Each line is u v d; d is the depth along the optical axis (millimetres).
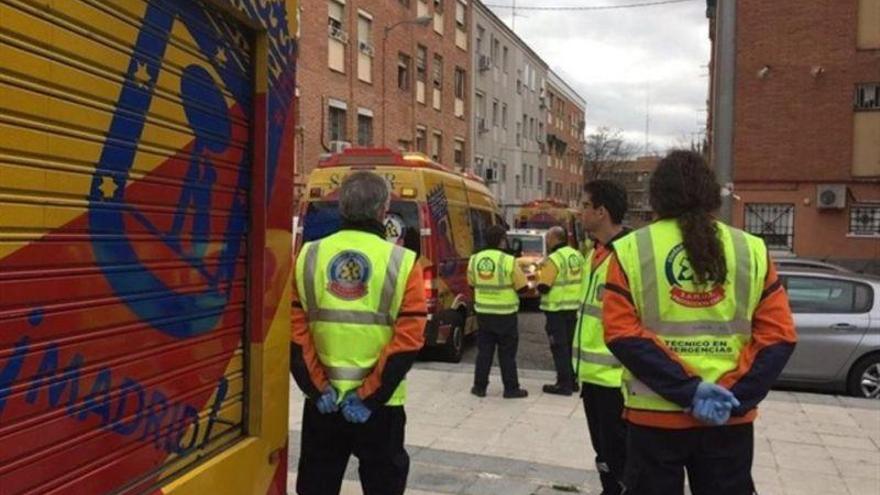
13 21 1676
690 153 2877
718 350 2740
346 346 3295
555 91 59469
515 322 7594
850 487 5141
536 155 53281
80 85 1880
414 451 5770
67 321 1849
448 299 10008
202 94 2412
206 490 2412
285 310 2947
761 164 21938
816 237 21656
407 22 28375
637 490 2828
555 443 6035
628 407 2885
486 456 5664
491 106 42375
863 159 21312
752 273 2760
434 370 8938
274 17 2785
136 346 2117
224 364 2602
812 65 21484
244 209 2707
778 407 7320
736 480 2756
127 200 2068
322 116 23453
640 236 2844
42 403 1774
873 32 21125
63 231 1836
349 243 3350
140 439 2139
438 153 34188
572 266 7695
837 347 8648
